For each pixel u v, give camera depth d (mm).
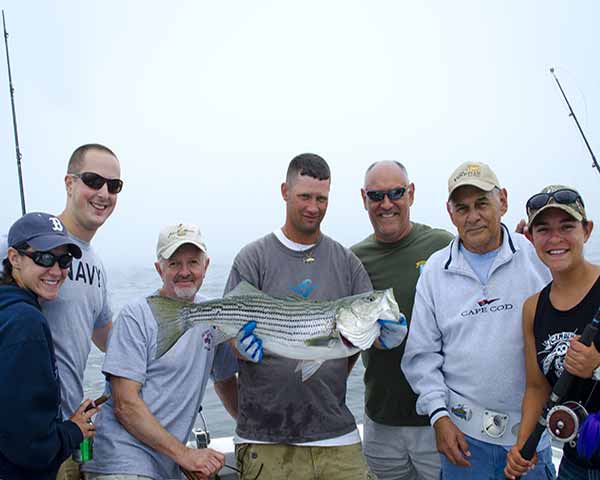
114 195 3951
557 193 2785
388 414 4273
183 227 3785
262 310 3521
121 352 3545
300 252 3867
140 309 3635
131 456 3455
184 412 3658
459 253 3588
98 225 3893
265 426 3645
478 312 3424
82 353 3699
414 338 3682
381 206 4273
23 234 2951
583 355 2609
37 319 2732
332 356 3414
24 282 2957
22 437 2623
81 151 3850
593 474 2746
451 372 3514
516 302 3355
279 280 3812
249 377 3729
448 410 3504
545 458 3346
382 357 4242
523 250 3453
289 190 3826
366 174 4434
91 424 3174
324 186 3777
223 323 3561
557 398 2770
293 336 3469
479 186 3348
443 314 3562
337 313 3365
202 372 3756
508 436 3299
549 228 2857
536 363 3096
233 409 4320
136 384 3512
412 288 4242
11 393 2592
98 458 3498
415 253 4316
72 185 3836
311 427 3631
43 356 2719
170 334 3533
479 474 3350
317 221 3811
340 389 3793
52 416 2793
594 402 2742
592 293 2816
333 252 3979
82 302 3699
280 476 3584
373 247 4535
